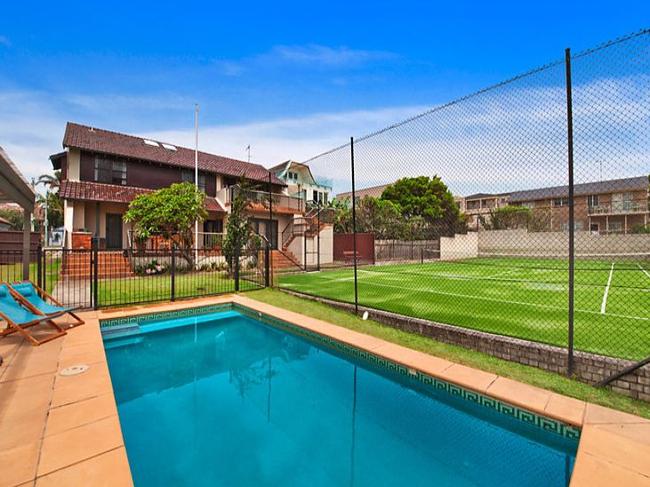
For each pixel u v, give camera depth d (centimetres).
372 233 2056
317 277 1366
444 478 265
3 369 402
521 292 973
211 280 1198
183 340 639
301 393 425
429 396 405
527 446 310
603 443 262
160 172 1836
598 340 493
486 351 470
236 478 265
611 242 1502
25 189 673
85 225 1539
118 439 265
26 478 219
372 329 597
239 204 1301
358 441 317
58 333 544
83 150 1584
